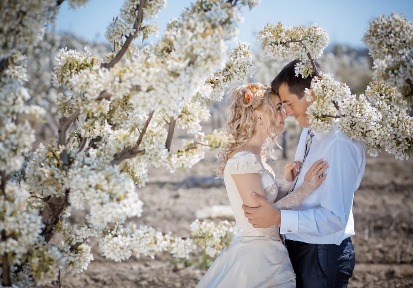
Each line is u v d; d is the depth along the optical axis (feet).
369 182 33.09
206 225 9.23
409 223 23.94
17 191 7.75
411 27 8.92
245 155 10.33
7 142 7.48
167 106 7.89
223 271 10.70
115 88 8.02
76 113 8.66
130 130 9.09
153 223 24.02
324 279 10.44
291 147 47.75
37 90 35.96
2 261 8.08
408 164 39.65
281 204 10.48
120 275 17.83
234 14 7.98
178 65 7.70
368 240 21.57
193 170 36.68
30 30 7.68
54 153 8.54
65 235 9.55
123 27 9.47
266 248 10.50
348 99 9.85
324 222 9.99
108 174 8.01
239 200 10.52
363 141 10.19
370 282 17.30
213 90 10.21
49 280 8.21
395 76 8.45
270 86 11.10
